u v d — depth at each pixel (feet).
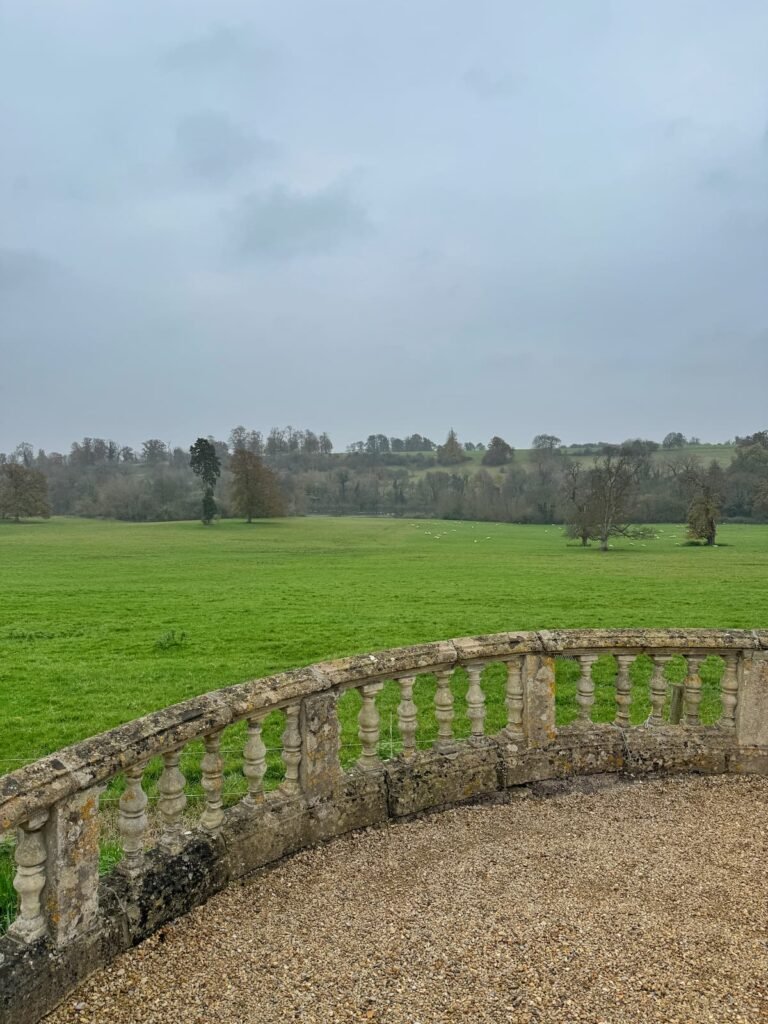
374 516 444.14
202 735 14.90
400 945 12.75
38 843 11.48
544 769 20.34
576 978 11.79
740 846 16.61
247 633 70.44
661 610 87.10
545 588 110.73
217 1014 11.03
